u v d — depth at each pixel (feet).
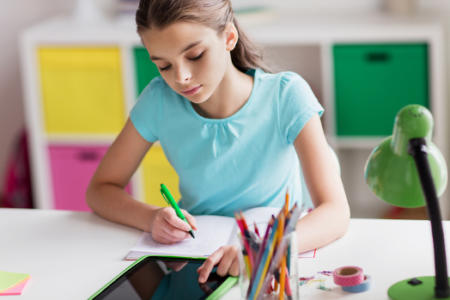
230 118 5.63
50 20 11.64
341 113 10.41
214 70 4.90
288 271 3.95
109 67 10.75
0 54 12.08
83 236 5.32
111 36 10.59
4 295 4.47
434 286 4.07
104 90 10.90
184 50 4.74
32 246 5.20
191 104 5.75
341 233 4.99
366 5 10.99
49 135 11.23
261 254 3.87
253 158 5.66
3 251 5.15
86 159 11.30
